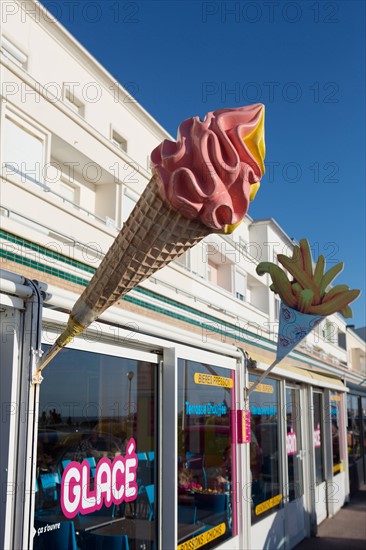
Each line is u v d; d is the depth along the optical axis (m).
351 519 11.96
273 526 8.20
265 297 21.47
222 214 2.10
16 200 8.47
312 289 6.75
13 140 11.22
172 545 4.95
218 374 6.48
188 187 2.04
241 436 6.79
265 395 8.52
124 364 4.80
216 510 6.17
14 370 3.20
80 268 5.05
